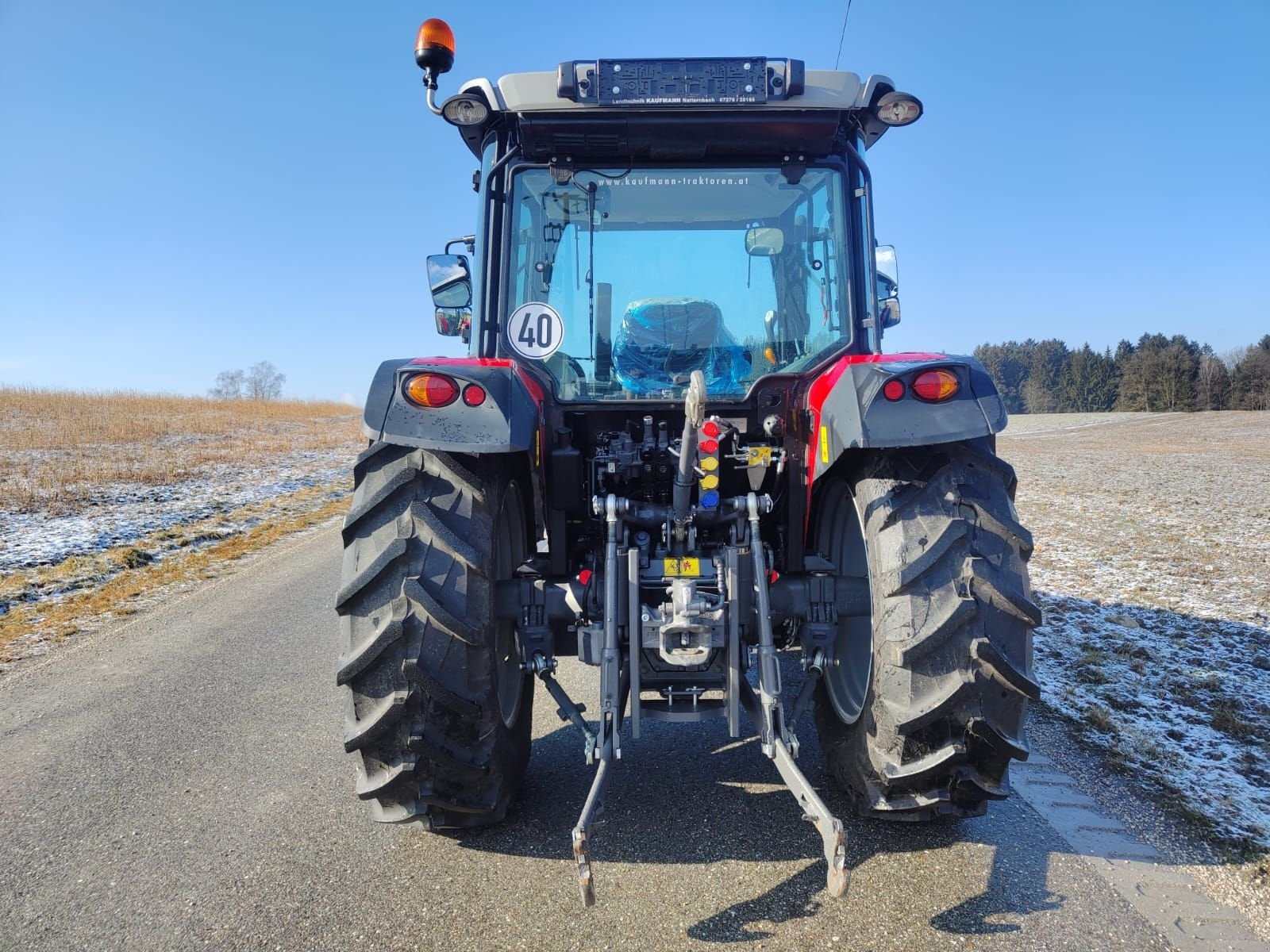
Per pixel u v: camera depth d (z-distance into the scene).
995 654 2.24
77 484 12.19
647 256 3.19
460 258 3.65
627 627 2.64
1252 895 2.31
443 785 2.44
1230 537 8.09
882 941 2.11
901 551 2.34
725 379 3.19
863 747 2.53
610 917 2.24
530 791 3.04
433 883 2.44
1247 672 4.12
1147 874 2.42
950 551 2.32
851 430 2.37
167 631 5.50
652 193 3.17
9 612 6.00
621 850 2.60
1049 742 3.39
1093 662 4.29
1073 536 8.38
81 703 4.14
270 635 5.37
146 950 2.17
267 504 11.61
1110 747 3.30
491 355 3.16
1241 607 5.33
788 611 2.75
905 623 2.30
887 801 2.50
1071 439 30.11
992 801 2.88
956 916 2.21
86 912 2.35
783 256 3.22
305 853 2.65
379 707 2.32
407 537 2.35
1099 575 6.40
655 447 2.98
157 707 4.07
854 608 2.76
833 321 3.20
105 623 5.74
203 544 8.72
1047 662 4.36
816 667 2.69
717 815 2.81
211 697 4.21
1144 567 6.67
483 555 2.40
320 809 2.96
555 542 2.97
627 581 2.65
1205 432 32.03
